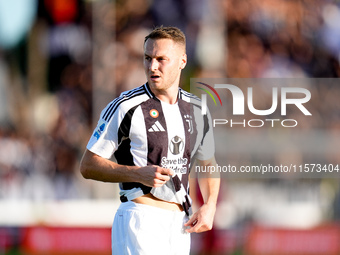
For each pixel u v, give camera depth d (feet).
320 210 104.12
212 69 129.18
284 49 134.31
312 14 135.03
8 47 141.59
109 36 128.98
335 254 97.96
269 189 104.27
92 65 133.59
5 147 121.80
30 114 135.64
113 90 127.65
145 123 43.04
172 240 43.86
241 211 101.40
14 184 116.06
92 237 99.04
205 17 129.59
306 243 98.07
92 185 112.98
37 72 138.72
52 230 99.09
